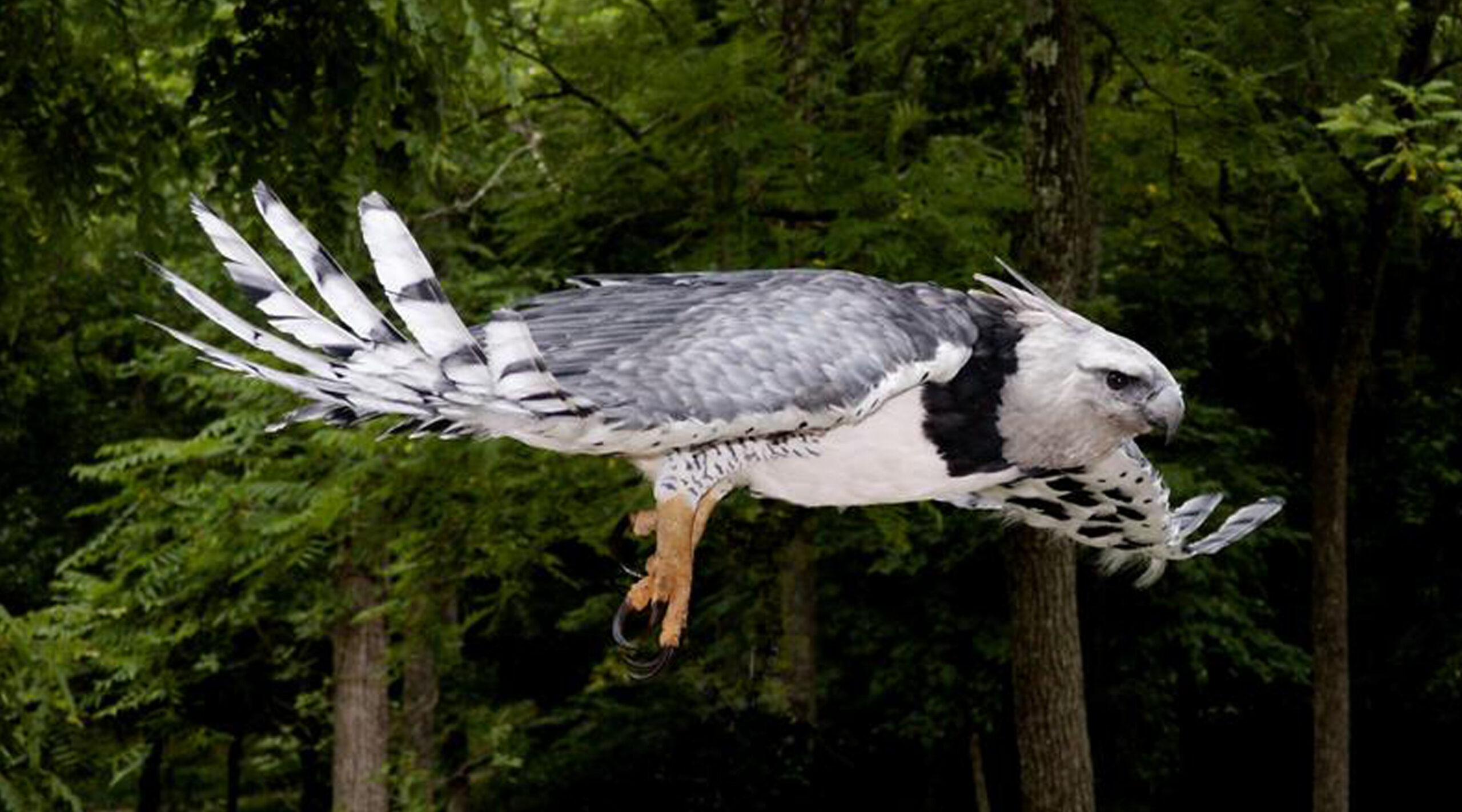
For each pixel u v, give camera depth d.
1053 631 10.76
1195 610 18.25
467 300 12.34
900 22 12.08
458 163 12.41
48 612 10.38
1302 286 18.67
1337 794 14.52
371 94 9.12
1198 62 12.30
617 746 17.70
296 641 16.47
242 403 13.25
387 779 14.04
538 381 2.34
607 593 16.98
